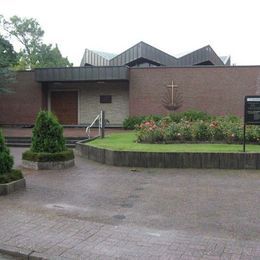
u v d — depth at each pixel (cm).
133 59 3008
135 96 2516
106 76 2484
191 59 3281
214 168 1159
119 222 672
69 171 1143
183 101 2453
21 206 768
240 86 2395
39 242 574
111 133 1988
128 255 529
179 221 677
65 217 695
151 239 587
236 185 943
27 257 533
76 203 794
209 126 1435
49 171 1143
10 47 2562
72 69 2530
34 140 1209
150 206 771
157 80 2483
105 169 1172
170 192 882
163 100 2472
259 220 681
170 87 2459
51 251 543
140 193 877
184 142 1414
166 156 1179
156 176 1062
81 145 1446
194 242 574
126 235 605
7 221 668
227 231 627
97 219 689
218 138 1417
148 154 1191
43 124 1205
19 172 934
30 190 902
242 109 2398
